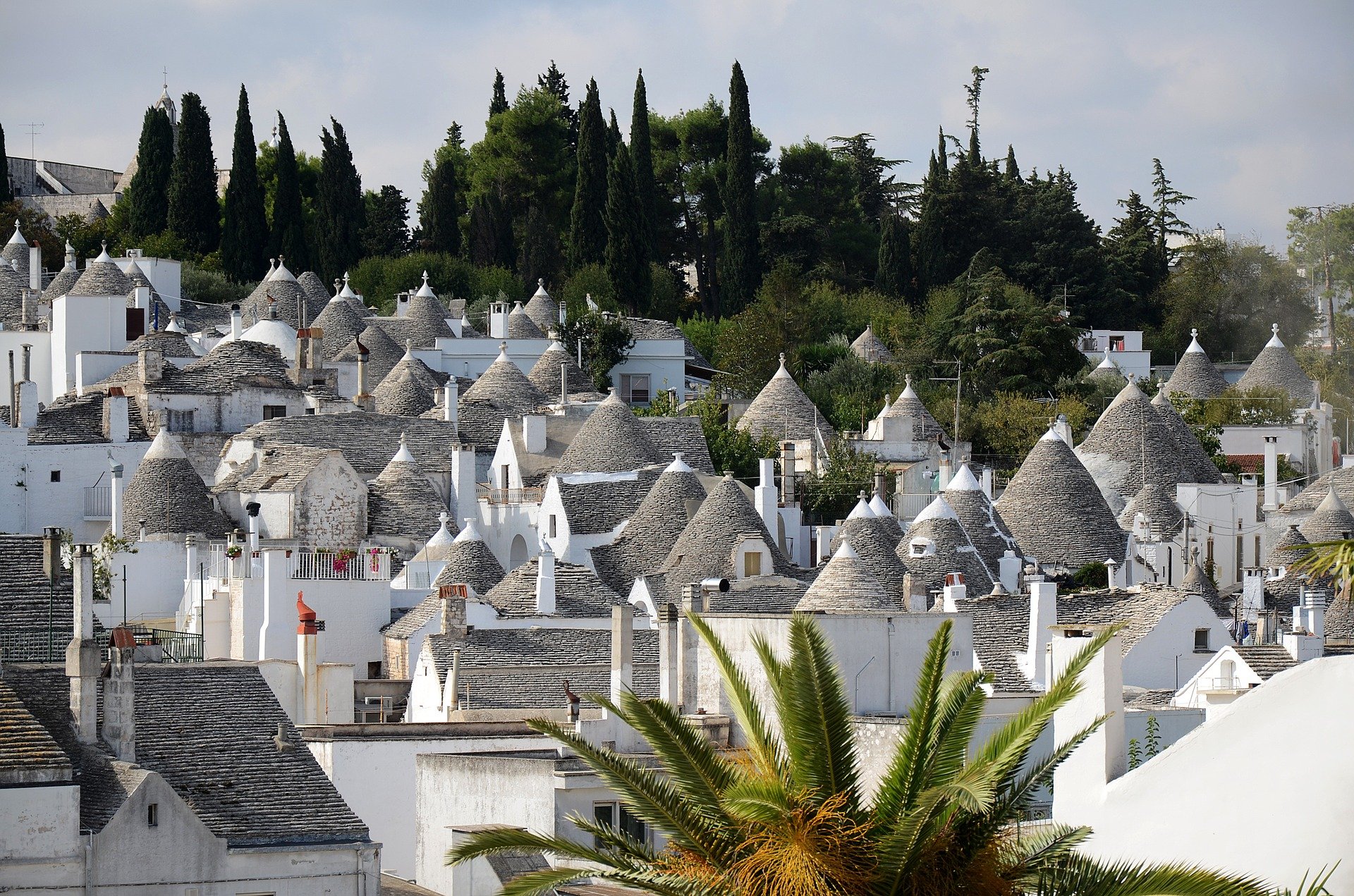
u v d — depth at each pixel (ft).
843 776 120.57
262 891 183.21
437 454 507.71
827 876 116.16
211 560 394.52
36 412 495.00
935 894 116.47
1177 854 132.16
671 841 122.31
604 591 390.42
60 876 173.27
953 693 123.34
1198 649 315.58
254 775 192.34
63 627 203.10
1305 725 130.00
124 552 397.60
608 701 125.08
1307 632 296.71
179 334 562.25
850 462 547.90
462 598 320.29
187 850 180.04
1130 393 561.02
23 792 172.65
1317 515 495.82
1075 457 492.54
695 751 124.06
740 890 118.21
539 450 509.35
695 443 520.01
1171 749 133.69
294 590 355.15
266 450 478.18
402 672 349.41
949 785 115.85
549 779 190.49
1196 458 556.92
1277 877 129.08
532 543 469.98
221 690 202.90
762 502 460.14
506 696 275.18
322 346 609.42
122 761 186.19
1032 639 295.48
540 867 172.86
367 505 462.19
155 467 438.40
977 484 453.58
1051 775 150.82
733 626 211.82
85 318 563.89
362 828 189.67
